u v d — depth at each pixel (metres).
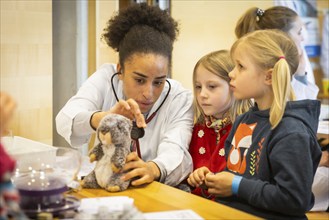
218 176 1.17
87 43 2.14
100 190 1.07
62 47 2.08
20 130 1.91
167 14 1.44
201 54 2.73
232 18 2.84
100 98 1.51
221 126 1.49
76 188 1.06
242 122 1.27
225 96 1.49
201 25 2.71
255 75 1.21
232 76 1.26
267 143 1.13
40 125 1.97
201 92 1.50
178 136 1.41
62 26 2.07
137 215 0.85
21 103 1.90
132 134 1.20
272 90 1.20
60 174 0.97
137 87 1.34
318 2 3.38
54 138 2.13
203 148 1.50
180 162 1.32
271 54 1.19
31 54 1.91
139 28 1.37
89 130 1.31
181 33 2.63
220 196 1.18
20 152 1.06
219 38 2.80
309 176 1.06
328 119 2.57
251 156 1.18
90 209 0.91
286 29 2.17
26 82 1.91
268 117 1.19
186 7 2.62
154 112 1.48
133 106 1.17
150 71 1.31
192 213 0.90
